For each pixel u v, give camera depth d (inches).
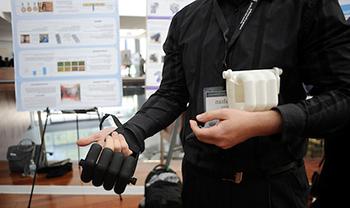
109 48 63.1
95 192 72.1
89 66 63.5
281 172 25.9
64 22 62.3
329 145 35.2
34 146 86.5
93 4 62.0
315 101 20.5
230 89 21.9
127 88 81.7
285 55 23.5
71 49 63.0
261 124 19.3
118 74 63.9
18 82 63.6
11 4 61.7
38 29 62.4
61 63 63.3
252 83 20.2
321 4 22.4
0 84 79.2
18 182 78.1
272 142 24.1
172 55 32.1
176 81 31.7
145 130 27.4
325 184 37.0
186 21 30.1
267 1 25.0
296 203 26.7
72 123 108.0
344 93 20.3
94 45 63.0
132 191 71.8
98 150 21.3
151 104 30.9
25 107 64.1
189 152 29.6
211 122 20.6
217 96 26.0
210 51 26.9
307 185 28.5
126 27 80.8
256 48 24.5
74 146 104.0
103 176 20.6
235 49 25.4
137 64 83.6
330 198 36.4
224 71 24.0
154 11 68.9
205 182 28.3
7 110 93.9
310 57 23.1
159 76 70.7
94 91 64.1
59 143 105.1
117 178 20.7
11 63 80.2
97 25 62.5
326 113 19.7
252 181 26.0
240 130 19.0
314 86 23.3
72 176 82.0
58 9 62.0
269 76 20.6
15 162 82.6
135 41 86.7
